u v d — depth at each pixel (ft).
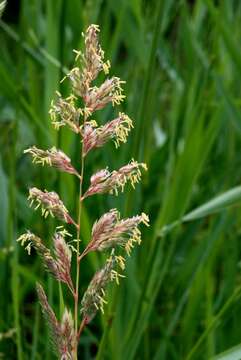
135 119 2.06
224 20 2.37
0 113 2.62
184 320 1.95
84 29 2.10
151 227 2.09
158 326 2.14
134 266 1.92
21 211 2.19
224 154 2.50
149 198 2.36
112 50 2.25
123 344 1.73
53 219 1.74
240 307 1.90
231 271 1.99
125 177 1.16
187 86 2.33
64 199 2.02
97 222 1.16
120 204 1.89
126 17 2.27
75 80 1.13
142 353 1.96
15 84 2.05
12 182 1.83
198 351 1.64
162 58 2.42
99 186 1.16
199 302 1.95
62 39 1.89
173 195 1.90
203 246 2.06
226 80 2.55
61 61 1.90
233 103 2.07
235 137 2.54
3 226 2.11
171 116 2.53
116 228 1.16
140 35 2.27
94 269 1.90
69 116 1.15
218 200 1.59
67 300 1.84
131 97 2.38
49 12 2.17
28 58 2.32
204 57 2.25
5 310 1.86
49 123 2.09
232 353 1.39
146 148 2.17
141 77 2.38
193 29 2.50
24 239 1.15
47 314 1.15
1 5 1.35
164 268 1.83
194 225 2.28
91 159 2.10
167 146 2.39
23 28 2.17
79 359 2.12
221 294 1.97
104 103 1.14
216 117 1.99
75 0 2.12
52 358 1.67
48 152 1.15
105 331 1.47
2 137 2.87
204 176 2.56
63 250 1.16
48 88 2.09
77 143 2.00
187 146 1.92
